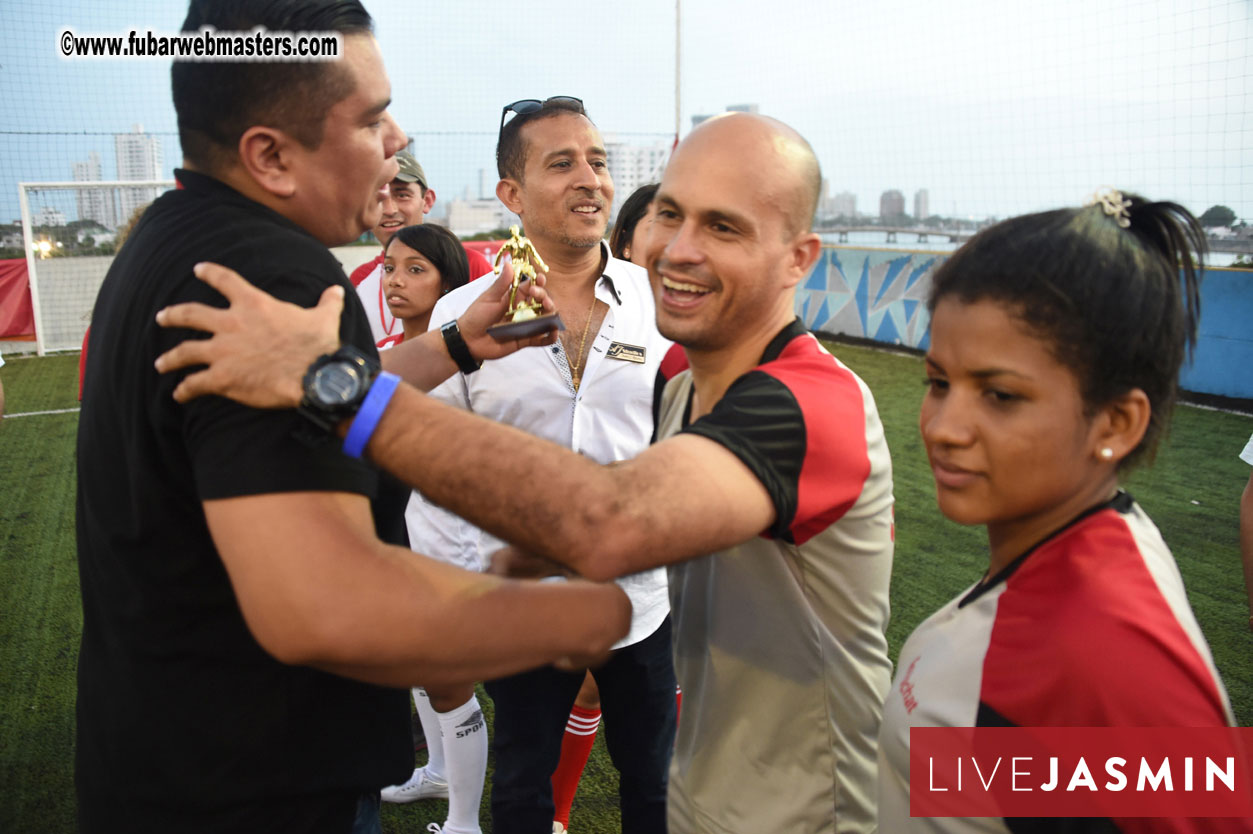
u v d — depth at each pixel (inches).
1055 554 33.3
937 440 34.3
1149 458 34.9
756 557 46.5
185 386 35.3
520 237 64.9
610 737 81.0
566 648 40.6
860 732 49.4
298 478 35.1
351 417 35.4
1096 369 31.6
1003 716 31.5
